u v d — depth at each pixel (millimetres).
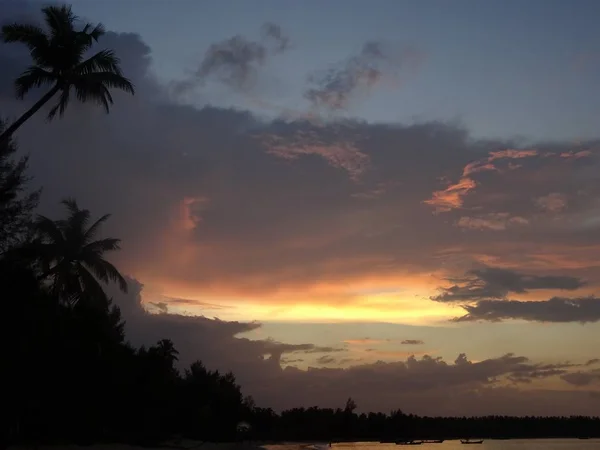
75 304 43375
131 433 73562
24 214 29656
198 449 84250
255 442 159000
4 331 29031
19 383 34000
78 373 45531
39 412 47844
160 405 82125
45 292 36438
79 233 43969
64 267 42562
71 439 58312
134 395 71750
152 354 81062
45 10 33156
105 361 56781
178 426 100812
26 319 29422
